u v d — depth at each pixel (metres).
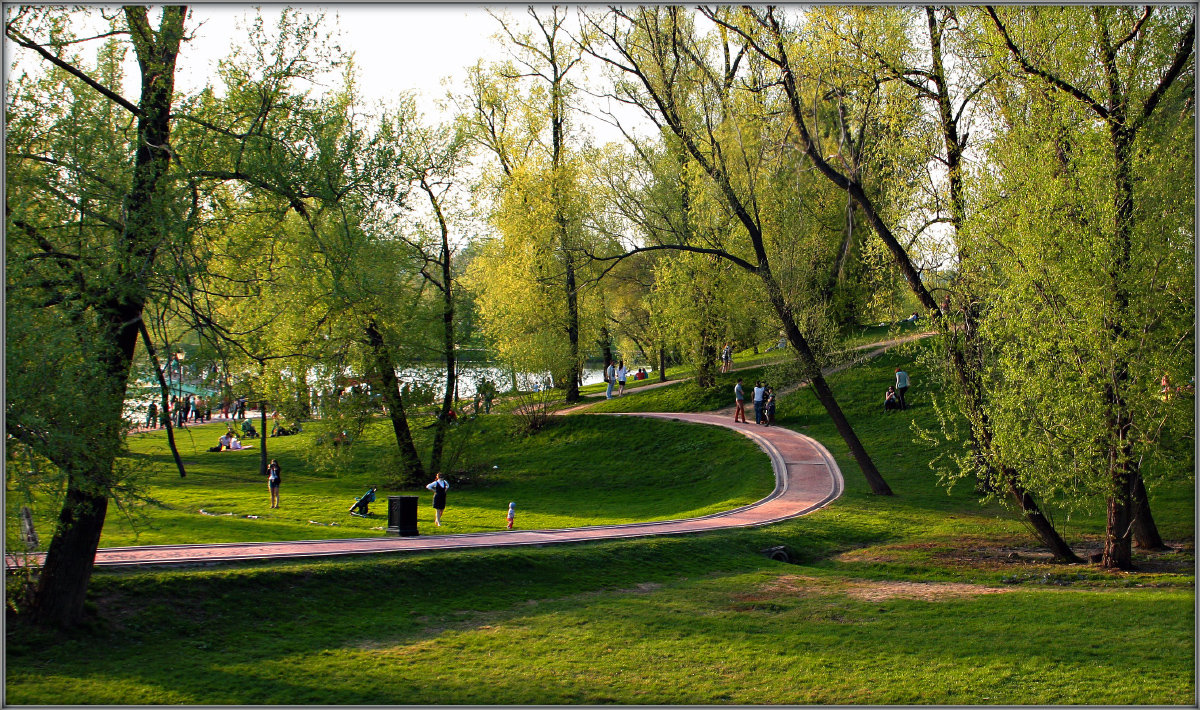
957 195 22.09
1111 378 17.05
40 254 11.66
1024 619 14.72
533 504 31.58
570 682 12.12
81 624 12.96
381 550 18.50
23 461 11.25
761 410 40.44
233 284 14.62
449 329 35.50
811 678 12.20
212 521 23.64
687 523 24.33
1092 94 18.42
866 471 28.84
